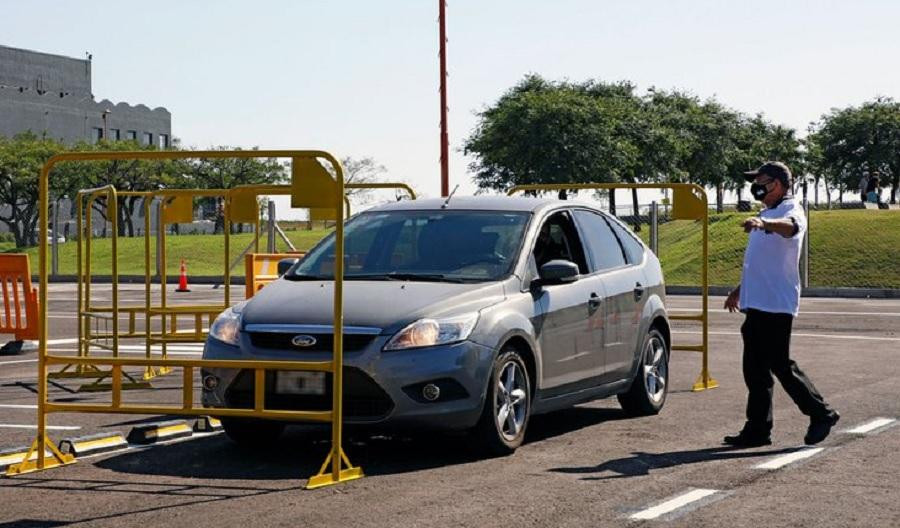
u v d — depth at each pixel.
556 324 10.56
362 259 10.66
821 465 9.43
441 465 9.45
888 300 33.28
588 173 79.38
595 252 11.72
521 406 10.04
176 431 10.93
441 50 39.09
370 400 9.19
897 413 12.23
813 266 41.47
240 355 9.37
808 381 10.23
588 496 8.26
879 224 44.91
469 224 10.88
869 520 7.57
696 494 8.33
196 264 57.00
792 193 10.38
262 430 10.20
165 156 9.13
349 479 8.88
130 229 87.62
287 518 7.64
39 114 116.62
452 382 9.30
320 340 9.25
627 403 12.22
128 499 8.26
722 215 57.53
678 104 102.81
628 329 11.86
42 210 9.52
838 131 108.75
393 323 9.30
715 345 20.00
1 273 19.02
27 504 8.15
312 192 8.76
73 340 21.19
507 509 7.86
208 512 7.83
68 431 11.38
